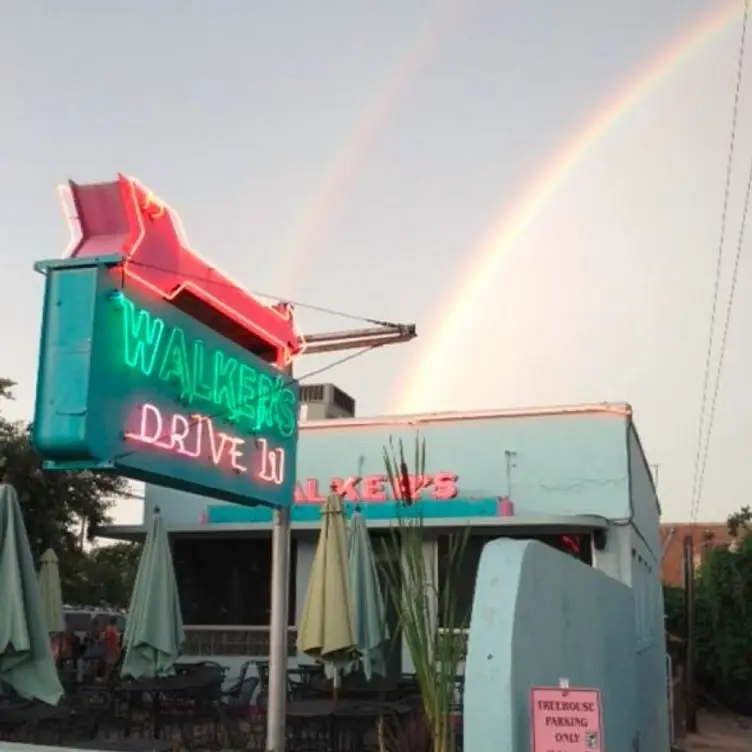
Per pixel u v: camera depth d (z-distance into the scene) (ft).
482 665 17.63
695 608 91.25
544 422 48.70
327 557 31.27
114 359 21.04
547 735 17.29
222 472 25.80
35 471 52.11
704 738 71.41
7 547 23.99
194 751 32.68
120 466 20.94
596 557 46.26
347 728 31.94
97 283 20.81
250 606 50.21
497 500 45.98
